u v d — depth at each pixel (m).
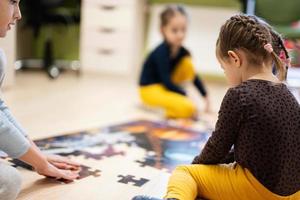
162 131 1.70
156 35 3.36
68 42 3.68
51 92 2.43
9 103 2.02
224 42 1.01
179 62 2.23
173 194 0.92
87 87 2.71
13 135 0.92
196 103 2.46
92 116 1.89
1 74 1.02
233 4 3.28
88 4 3.22
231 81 1.03
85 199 0.98
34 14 3.07
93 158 1.29
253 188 0.92
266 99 0.92
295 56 2.29
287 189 0.92
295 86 2.02
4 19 0.93
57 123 1.70
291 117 0.93
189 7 3.32
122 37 3.22
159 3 3.50
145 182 1.12
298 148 0.93
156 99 2.09
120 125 1.75
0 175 0.89
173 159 1.33
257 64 0.97
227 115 0.93
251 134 0.91
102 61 3.28
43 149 1.33
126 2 3.17
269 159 0.90
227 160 1.04
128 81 3.12
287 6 2.53
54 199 0.97
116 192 1.04
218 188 0.96
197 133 1.71
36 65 3.38
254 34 0.96
